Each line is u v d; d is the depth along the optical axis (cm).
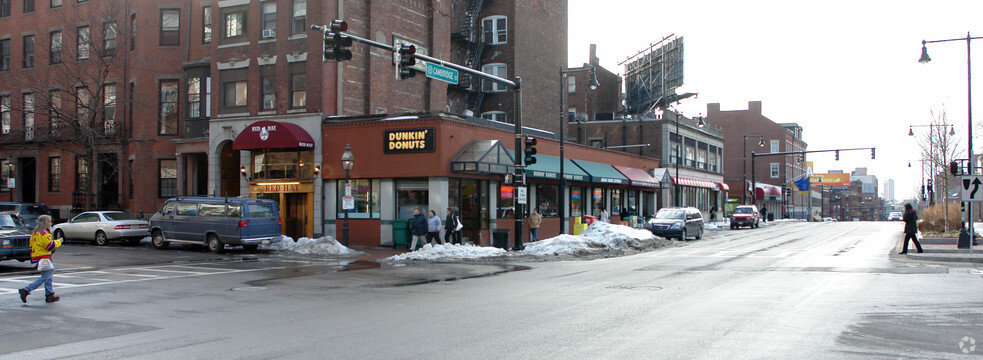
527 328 938
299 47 2953
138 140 3325
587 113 6194
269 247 2562
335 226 2858
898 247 2695
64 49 3606
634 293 1305
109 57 3428
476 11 4472
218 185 3095
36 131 3691
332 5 2978
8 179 3744
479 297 1275
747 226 5497
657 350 789
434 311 1105
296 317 1064
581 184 3741
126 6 3428
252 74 3041
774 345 815
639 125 5341
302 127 2903
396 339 873
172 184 3334
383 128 2764
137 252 2488
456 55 4409
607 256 2398
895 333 890
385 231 2753
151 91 3328
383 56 3262
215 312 1125
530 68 4656
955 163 2622
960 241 2548
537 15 4762
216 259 2231
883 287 1382
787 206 9181
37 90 3453
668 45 5712
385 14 3284
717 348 799
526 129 3322
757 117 9456
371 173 2775
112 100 3241
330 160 2861
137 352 818
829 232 4459
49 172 3791
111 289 1442
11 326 1005
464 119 2795
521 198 2469
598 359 746
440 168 2652
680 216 3431
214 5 3147
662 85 5756
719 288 1378
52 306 1205
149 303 1236
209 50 3262
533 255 2347
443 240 2630
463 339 866
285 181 2920
